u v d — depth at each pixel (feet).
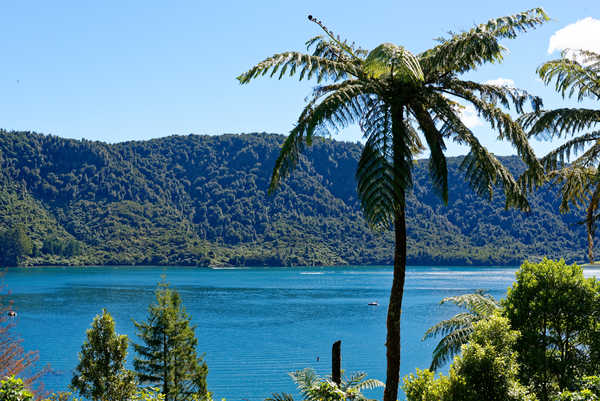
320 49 33.35
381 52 26.96
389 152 27.63
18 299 314.96
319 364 146.20
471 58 29.58
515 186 30.63
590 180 40.93
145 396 44.29
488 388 31.24
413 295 338.54
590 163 40.65
